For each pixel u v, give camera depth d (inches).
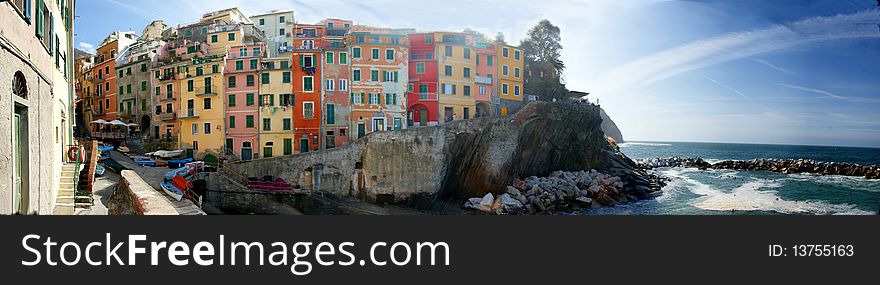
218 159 1694.1
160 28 2426.2
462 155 1606.8
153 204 488.1
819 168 2706.7
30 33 460.8
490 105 1980.8
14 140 423.2
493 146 1651.1
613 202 1705.2
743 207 1647.4
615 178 1931.6
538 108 1863.9
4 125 375.6
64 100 742.5
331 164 1514.5
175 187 986.1
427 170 1508.4
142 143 1803.6
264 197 1386.6
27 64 444.5
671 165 3440.0
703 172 2898.6
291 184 1502.2
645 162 3432.6
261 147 1718.8
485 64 1984.5
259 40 2144.4
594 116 2299.5
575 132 2102.6
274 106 1721.2
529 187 1681.8
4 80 372.8
